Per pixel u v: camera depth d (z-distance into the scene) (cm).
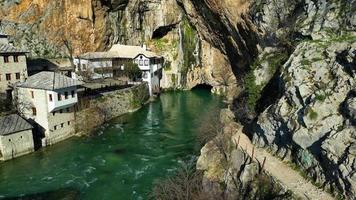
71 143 4641
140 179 3544
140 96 6769
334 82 2795
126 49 8225
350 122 2453
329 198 2342
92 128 5072
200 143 4331
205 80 8644
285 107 3048
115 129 5228
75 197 3206
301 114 2823
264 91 4209
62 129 4772
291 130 2858
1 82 5053
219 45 7881
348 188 2239
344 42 3039
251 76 4475
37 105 4597
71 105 4828
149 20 8806
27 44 7406
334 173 2378
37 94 4569
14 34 7425
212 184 3000
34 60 7150
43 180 3559
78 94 5503
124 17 8550
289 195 2425
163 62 8800
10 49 5188
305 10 4088
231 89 7519
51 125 4594
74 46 7775
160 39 8956
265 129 3225
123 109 6094
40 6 7531
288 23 4453
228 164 3142
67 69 7119
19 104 4753
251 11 5628
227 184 2906
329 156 2420
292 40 4097
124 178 3575
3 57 5056
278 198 2462
